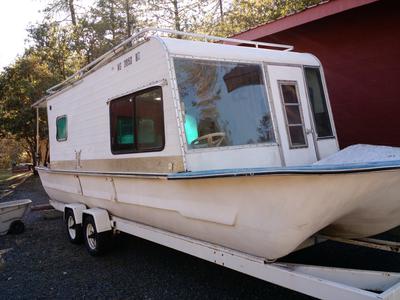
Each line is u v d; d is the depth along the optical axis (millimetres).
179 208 3855
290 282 2984
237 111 4145
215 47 4215
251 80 4324
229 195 3230
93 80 5586
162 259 5352
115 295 4301
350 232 3586
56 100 7113
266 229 3062
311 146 4625
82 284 4684
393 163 2662
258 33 7422
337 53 6852
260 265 3215
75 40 18625
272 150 4262
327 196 2752
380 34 6258
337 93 6918
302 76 4750
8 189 15195
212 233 3613
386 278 2826
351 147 3949
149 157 4270
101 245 5566
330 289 2730
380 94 6359
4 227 7359
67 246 6410
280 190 2844
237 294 4055
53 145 7348
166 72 3887
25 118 16953
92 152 5711
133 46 4473
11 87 17781
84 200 6250
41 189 14406
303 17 6633
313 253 4086
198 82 3967
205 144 3871
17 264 5629
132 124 4605
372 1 5730
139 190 4504
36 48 18344
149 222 4641
